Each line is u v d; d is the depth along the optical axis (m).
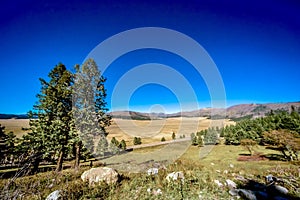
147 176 8.68
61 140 16.16
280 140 27.11
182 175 8.47
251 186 8.30
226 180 8.49
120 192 7.05
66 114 17.36
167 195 6.71
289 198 7.27
